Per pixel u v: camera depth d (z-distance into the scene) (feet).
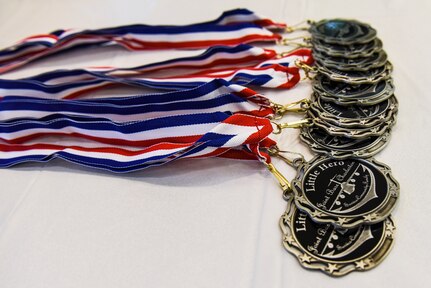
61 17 2.07
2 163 1.34
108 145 1.36
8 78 1.72
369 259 0.97
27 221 1.17
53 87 1.58
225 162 1.24
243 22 1.79
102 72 1.60
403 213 1.05
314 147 1.21
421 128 1.25
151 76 1.64
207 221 1.11
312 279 0.97
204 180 1.20
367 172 1.11
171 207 1.15
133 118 1.41
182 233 1.09
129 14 2.04
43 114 1.48
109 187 1.22
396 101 1.31
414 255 0.98
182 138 1.31
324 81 1.41
